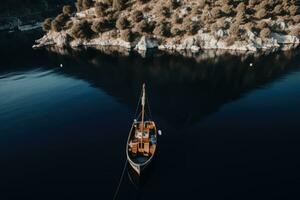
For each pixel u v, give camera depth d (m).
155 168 62.84
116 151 69.38
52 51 156.62
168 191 56.75
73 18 179.75
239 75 116.12
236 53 144.38
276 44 152.38
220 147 70.00
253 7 161.75
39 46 165.38
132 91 104.19
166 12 163.38
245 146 70.19
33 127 81.44
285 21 160.38
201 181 59.00
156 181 59.31
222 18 155.25
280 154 66.94
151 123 74.06
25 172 62.84
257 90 101.88
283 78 111.62
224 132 76.38
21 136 77.00
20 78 119.25
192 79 113.75
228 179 59.38
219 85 107.31
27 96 102.06
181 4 165.88
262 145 70.50
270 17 159.50
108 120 84.31
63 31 172.62
